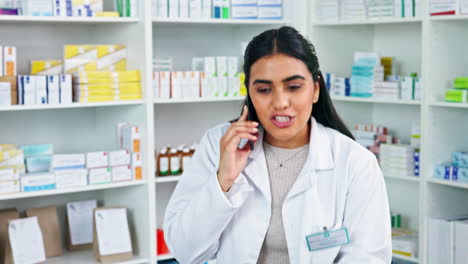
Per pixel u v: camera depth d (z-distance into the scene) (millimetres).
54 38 3562
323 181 1606
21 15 3111
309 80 1470
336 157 1614
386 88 3635
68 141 3678
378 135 3885
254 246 1598
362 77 3762
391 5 3572
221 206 1521
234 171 1530
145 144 3385
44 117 3582
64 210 3711
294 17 3850
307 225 1569
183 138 4012
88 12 3254
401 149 3615
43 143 3588
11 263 3254
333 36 3984
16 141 3498
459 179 3361
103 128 3730
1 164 3129
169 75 3467
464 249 3305
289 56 1435
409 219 4102
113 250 3377
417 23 3904
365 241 1536
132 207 3588
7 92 3043
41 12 3129
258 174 1630
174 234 1632
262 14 3727
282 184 1641
